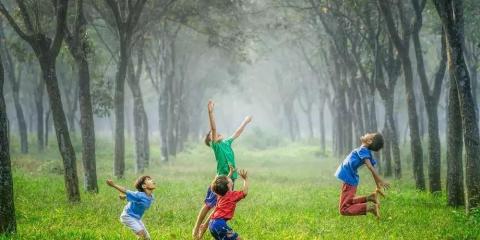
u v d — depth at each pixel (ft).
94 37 151.64
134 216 36.37
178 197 66.64
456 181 57.88
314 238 38.99
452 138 58.03
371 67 111.04
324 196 67.36
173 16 125.18
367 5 96.84
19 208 54.08
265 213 52.06
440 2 51.01
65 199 62.28
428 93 70.95
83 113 71.77
